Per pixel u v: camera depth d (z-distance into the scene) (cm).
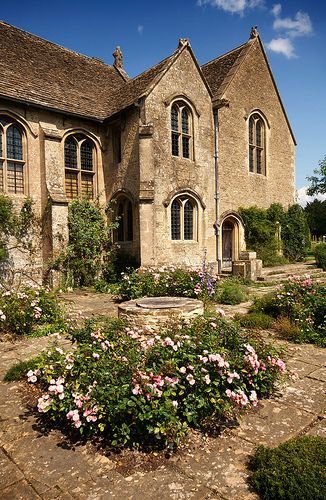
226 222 1855
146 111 1450
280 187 2180
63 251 1405
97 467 326
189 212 1653
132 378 361
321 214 3881
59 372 399
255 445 353
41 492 295
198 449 349
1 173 1352
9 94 1305
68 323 744
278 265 1964
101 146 1645
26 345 687
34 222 1416
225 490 292
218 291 1113
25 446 362
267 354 455
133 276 1141
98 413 353
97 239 1505
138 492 292
